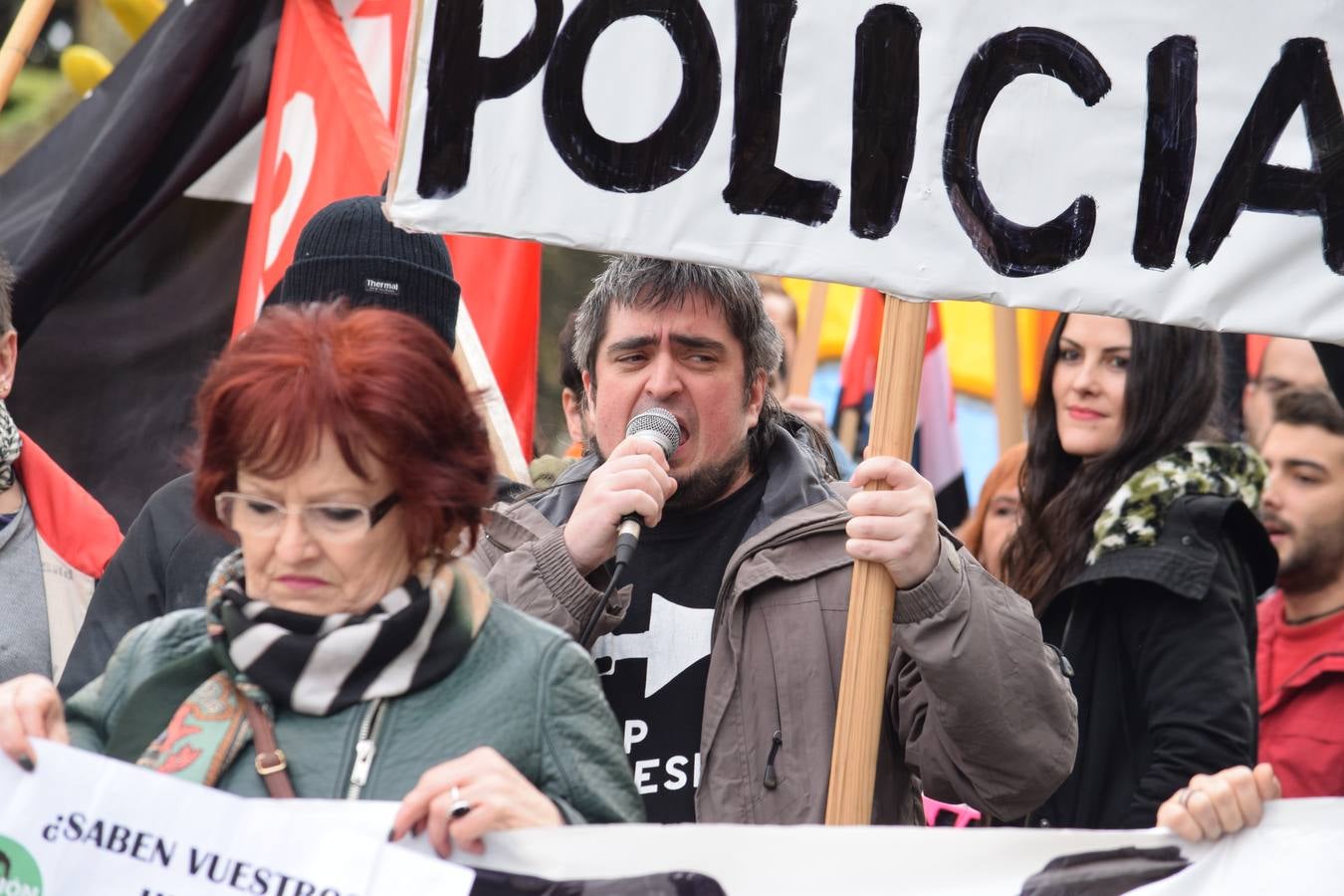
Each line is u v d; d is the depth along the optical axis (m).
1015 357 8.55
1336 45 4.23
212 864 3.31
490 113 4.20
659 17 4.20
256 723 3.41
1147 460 6.16
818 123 4.20
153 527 4.86
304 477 3.32
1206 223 4.23
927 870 3.59
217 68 7.03
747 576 4.80
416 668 3.42
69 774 3.33
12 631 5.09
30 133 15.83
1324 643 7.41
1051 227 4.21
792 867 3.55
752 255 4.20
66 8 15.98
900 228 4.19
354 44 7.02
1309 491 7.63
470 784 3.28
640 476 4.72
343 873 3.30
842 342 10.57
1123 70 4.23
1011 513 7.20
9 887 3.29
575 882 3.42
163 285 7.18
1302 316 4.21
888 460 4.25
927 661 4.50
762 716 4.71
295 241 6.67
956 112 4.21
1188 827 3.64
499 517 5.12
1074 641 5.83
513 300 6.75
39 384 7.08
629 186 4.20
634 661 4.88
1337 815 3.62
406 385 3.33
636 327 5.02
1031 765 4.61
